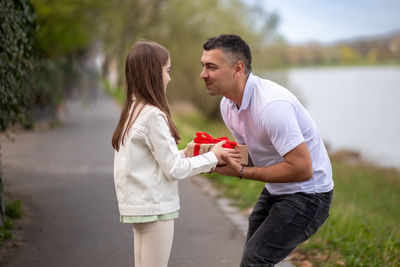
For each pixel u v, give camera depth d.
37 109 16.05
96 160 10.91
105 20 23.92
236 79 3.04
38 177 8.91
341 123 39.12
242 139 3.51
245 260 3.04
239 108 3.17
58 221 6.16
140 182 2.88
